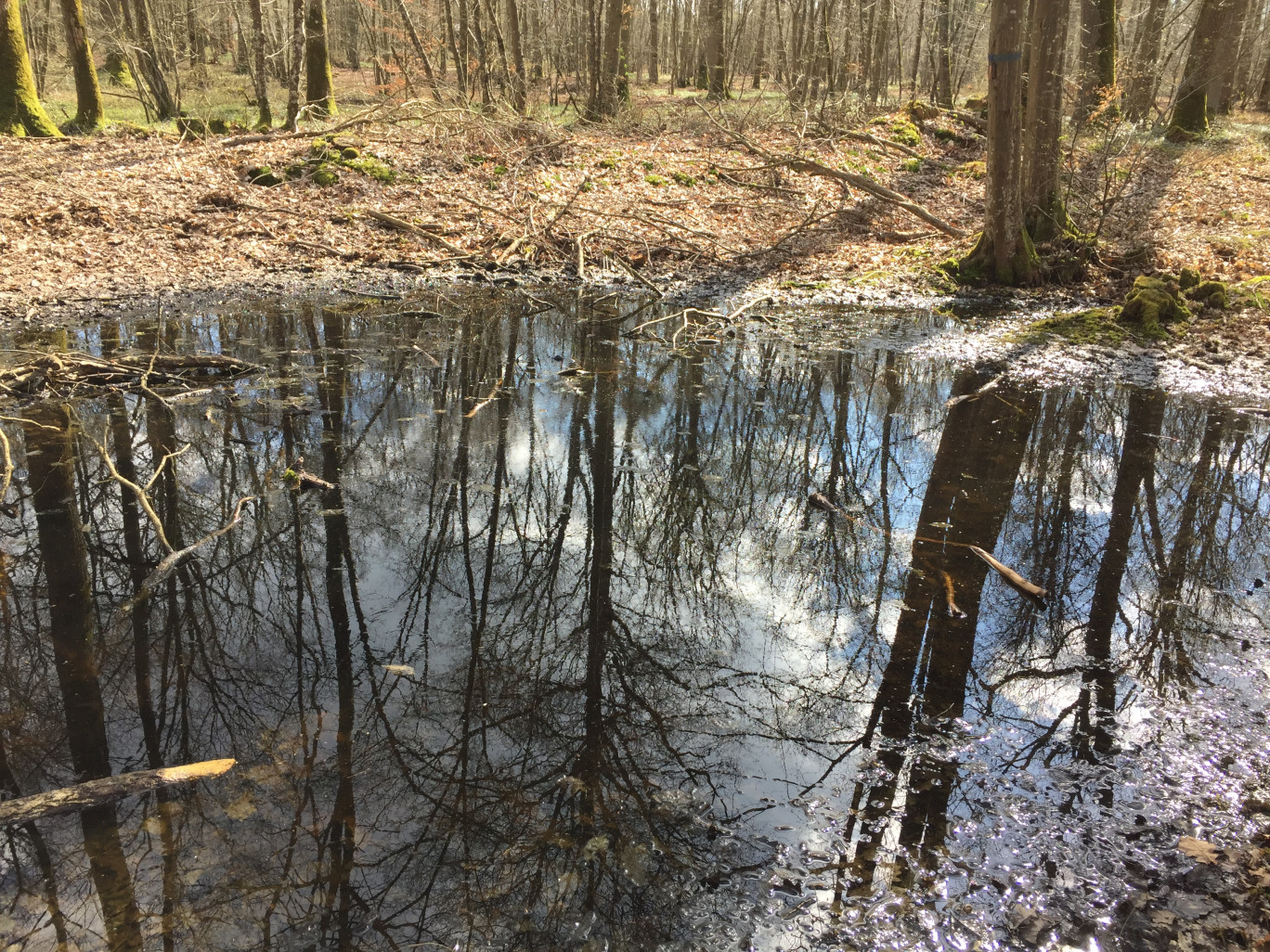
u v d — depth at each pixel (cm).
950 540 513
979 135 2100
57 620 418
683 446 664
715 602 453
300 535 511
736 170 1731
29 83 1850
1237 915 252
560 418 715
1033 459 636
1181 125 2008
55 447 624
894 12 2833
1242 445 659
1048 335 998
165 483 571
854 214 1552
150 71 2250
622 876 268
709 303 1166
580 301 1163
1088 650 395
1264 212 1367
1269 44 3045
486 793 306
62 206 1270
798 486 596
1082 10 1950
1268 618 424
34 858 271
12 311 969
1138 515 541
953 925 249
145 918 249
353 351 886
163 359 785
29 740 331
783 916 253
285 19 2647
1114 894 260
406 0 2298
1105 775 312
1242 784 308
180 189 1402
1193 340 952
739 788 310
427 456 629
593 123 2148
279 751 326
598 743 337
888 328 1043
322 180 1484
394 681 377
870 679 378
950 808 297
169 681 372
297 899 256
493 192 1547
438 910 253
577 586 468
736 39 3073
